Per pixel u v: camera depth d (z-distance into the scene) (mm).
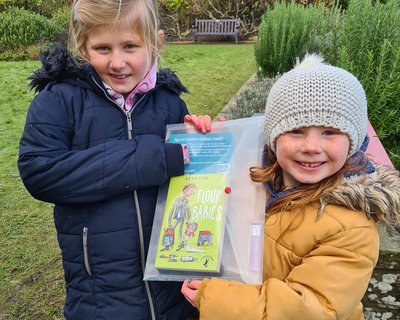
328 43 3396
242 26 12492
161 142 1314
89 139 1371
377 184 1183
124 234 1330
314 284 1105
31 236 2893
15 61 9141
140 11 1300
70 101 1368
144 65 1356
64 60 1374
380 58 2457
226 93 5891
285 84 1181
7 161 4016
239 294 1127
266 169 1274
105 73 1347
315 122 1124
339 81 1141
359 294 1122
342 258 1113
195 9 12727
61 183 1265
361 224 1143
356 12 2695
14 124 4980
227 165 1324
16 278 2521
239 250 1212
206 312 1145
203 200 1287
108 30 1277
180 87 1579
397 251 1648
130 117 1411
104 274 1339
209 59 8555
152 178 1288
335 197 1154
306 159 1154
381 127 2504
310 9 4703
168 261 1240
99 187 1267
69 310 1400
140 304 1341
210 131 1395
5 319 2250
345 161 1188
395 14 2594
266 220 1264
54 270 2578
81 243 1347
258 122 1381
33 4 12750
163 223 1297
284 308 1078
